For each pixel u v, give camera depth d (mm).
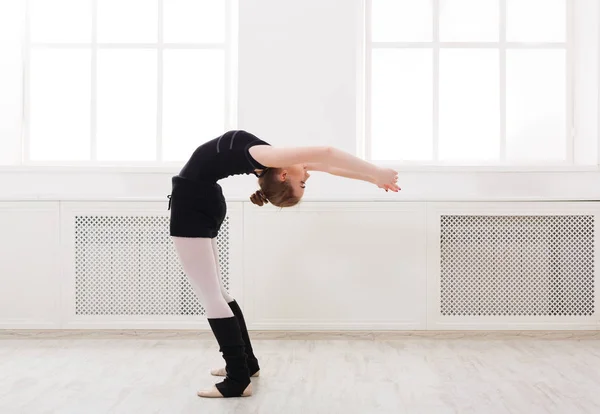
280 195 1937
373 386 2061
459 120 3250
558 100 3229
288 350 2588
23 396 1950
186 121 3279
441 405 1854
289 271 2758
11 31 3178
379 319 2752
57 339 2797
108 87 3270
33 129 3268
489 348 2617
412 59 3244
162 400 1913
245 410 1812
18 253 2777
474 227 2779
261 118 2980
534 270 2779
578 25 3178
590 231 2766
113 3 3254
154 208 2789
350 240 2748
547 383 2090
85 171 3012
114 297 2805
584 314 2775
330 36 2979
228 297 2176
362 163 1785
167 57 3270
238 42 2979
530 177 2988
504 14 3213
